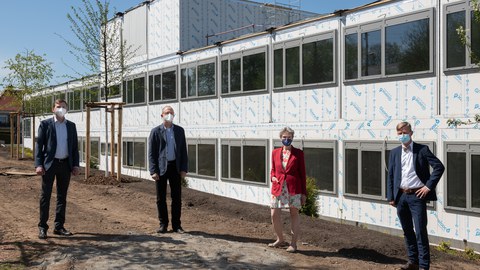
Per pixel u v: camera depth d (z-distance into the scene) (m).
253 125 18.59
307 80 16.31
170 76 23.59
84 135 32.25
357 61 14.68
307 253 7.80
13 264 6.68
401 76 13.45
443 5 12.44
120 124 16.72
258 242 8.47
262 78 18.14
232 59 19.64
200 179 21.48
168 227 9.46
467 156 11.93
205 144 21.20
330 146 15.48
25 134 45.75
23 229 8.90
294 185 7.75
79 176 17.41
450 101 12.35
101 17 18.86
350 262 7.35
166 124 8.71
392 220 13.65
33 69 28.39
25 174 18.11
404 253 8.00
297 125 16.72
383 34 13.91
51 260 6.85
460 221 12.05
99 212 11.09
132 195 13.65
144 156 25.62
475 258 10.74
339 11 15.11
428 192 6.77
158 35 24.58
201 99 21.44
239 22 24.91
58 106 8.26
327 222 10.27
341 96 15.20
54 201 12.33
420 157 6.89
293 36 16.88
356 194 14.62
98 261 6.79
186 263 6.79
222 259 7.04
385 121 13.88
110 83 19.62
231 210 11.70
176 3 23.25
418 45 13.05
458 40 12.14
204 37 23.86
